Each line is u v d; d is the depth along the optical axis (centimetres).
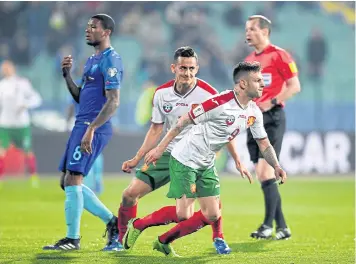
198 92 2591
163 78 8150
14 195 5250
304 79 8394
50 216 4072
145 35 8756
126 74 8181
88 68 2688
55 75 7956
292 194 5534
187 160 2459
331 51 9150
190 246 2905
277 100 3156
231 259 2544
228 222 3888
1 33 8494
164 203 4853
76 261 2462
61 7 8575
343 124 7750
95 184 5219
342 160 7300
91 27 2666
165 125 2689
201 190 2506
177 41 8531
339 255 2705
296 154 7225
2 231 3425
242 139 7012
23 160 6969
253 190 5784
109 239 2750
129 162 2655
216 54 8362
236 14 9106
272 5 9394
